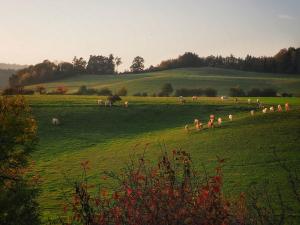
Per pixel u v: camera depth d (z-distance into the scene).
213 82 184.50
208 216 9.95
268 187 39.03
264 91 136.75
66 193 41.00
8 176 24.81
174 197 10.26
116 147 64.06
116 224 10.34
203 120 83.56
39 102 95.69
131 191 10.55
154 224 10.07
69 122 81.75
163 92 147.88
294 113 75.94
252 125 69.56
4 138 24.91
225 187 40.09
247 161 50.09
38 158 58.53
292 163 47.81
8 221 22.11
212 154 54.84
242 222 10.24
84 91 142.75
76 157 58.53
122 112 89.50
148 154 56.91
